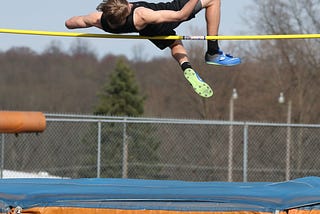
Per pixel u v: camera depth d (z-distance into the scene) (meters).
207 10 10.91
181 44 11.25
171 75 51.12
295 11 44.69
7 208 10.26
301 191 10.55
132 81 42.69
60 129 25.25
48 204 10.20
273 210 9.61
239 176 25.89
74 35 11.34
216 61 11.30
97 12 10.69
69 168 23.41
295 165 25.06
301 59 44.00
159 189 10.85
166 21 10.38
